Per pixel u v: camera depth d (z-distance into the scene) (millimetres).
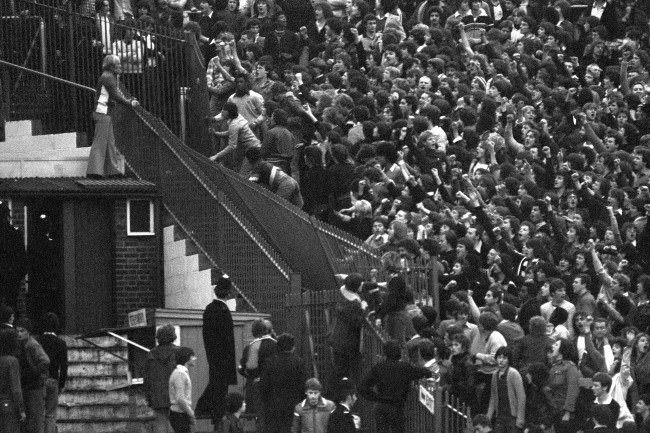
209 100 74375
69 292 66188
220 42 76000
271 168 67312
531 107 81500
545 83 88125
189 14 85625
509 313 55562
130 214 66625
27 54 71500
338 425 50750
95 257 66500
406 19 92812
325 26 86750
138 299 66438
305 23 87125
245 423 55031
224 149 70312
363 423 54219
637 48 94938
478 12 92688
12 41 71750
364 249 58250
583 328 56344
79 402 59750
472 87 82875
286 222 61781
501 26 92438
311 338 58156
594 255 64000
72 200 66312
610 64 95000
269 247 62219
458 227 62438
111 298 66562
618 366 55656
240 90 73000
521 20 92688
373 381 50500
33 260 66375
